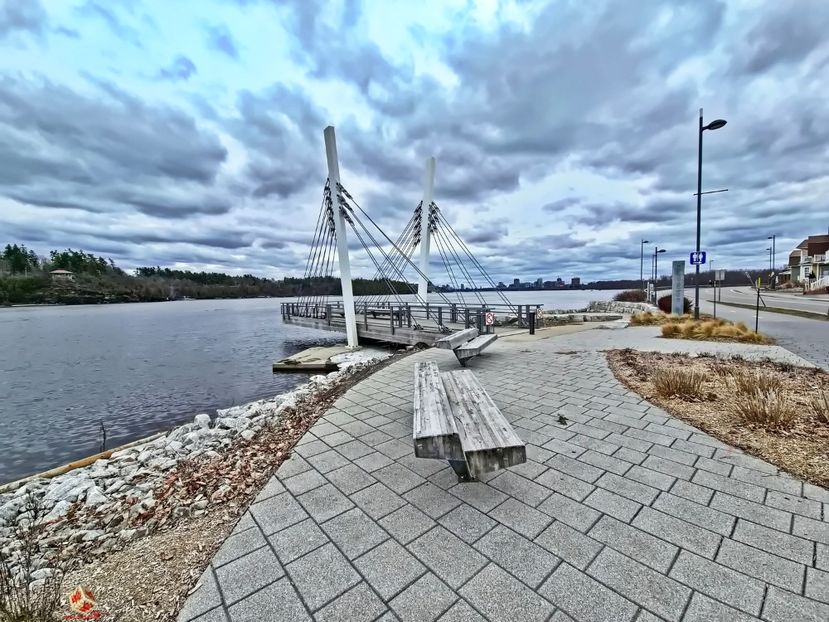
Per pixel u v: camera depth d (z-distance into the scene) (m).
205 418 6.29
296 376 12.91
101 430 8.39
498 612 1.63
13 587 1.83
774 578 1.77
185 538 2.35
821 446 3.10
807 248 46.31
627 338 9.86
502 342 9.65
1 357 18.72
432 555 2.01
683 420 3.81
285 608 1.70
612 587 1.75
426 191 17.03
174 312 56.53
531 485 2.67
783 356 6.80
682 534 2.11
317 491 2.70
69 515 3.21
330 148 14.06
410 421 4.13
